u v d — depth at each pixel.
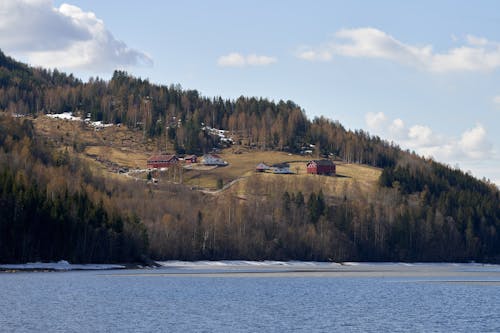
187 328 171.50
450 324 186.25
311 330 173.50
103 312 193.50
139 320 181.62
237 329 172.00
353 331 173.38
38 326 168.00
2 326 166.12
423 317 198.38
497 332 174.50
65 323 173.38
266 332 169.00
